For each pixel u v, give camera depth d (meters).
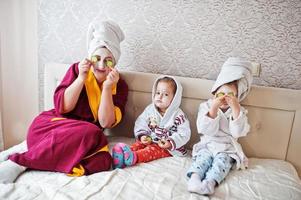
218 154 1.30
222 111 1.37
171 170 1.24
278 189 1.12
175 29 1.58
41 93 1.93
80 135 1.17
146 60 1.68
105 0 1.66
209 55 1.57
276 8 1.42
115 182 1.07
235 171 1.28
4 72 1.94
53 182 1.04
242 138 1.50
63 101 1.40
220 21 1.51
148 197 0.98
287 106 1.41
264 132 1.47
